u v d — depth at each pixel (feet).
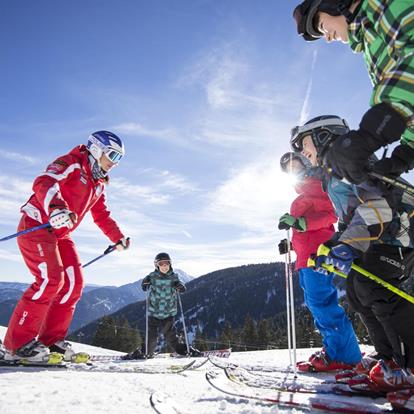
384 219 6.07
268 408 5.77
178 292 21.76
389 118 4.68
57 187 11.26
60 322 12.52
